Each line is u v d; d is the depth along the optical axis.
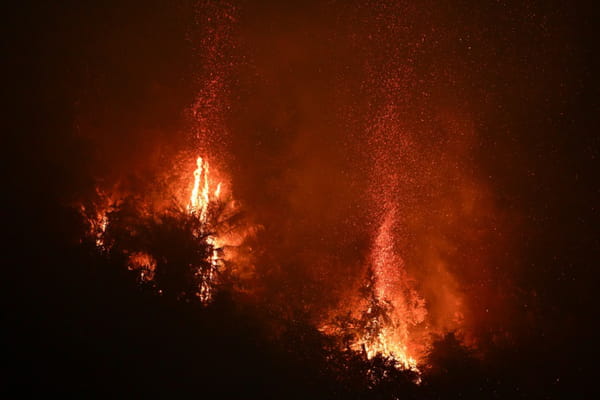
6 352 5.01
